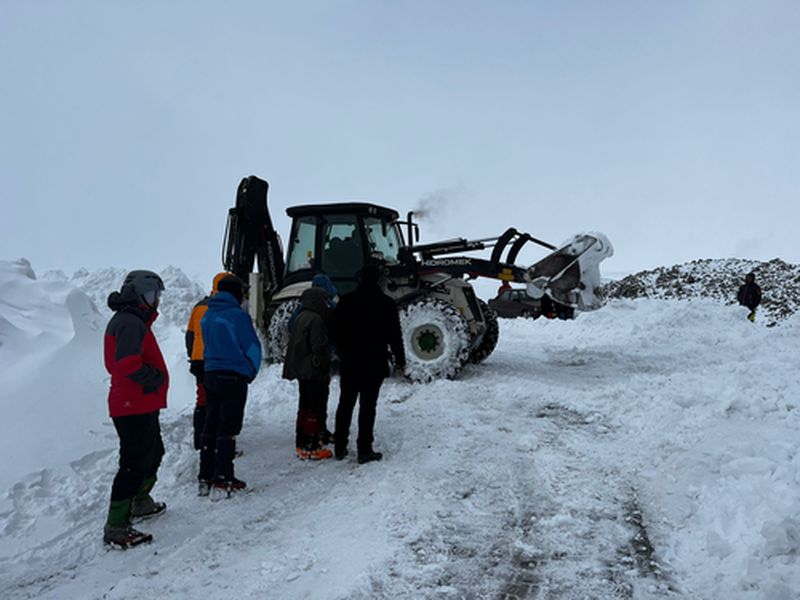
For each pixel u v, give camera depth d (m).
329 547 3.78
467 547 3.71
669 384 6.96
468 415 6.53
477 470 4.94
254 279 9.04
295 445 5.79
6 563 3.76
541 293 8.93
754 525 3.58
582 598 3.15
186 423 6.19
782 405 5.41
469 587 3.28
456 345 8.13
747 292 14.16
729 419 5.35
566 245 8.99
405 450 5.47
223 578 3.48
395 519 4.11
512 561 3.54
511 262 9.16
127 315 3.94
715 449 4.61
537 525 3.97
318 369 5.29
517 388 7.56
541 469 4.92
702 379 6.92
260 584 3.39
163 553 3.83
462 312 8.71
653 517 4.03
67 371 6.50
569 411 6.65
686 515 3.97
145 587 3.39
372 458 5.23
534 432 5.89
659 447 5.13
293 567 3.56
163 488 4.90
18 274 8.23
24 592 3.42
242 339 4.65
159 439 4.32
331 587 3.30
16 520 4.25
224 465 4.62
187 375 7.80
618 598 3.14
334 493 4.62
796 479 3.87
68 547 3.93
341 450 5.35
